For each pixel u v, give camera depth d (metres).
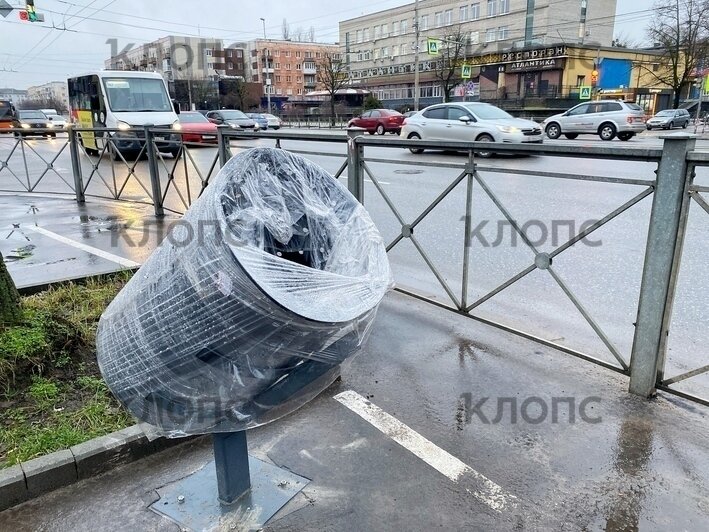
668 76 41.69
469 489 2.31
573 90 44.78
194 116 20.17
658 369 2.96
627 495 2.26
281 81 85.69
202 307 1.61
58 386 2.94
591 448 2.56
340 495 2.27
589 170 11.30
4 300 3.17
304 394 1.90
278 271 1.61
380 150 17.64
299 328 1.59
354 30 73.12
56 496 2.27
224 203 1.73
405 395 3.04
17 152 19.73
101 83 16.03
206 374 1.71
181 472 2.41
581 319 4.19
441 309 4.25
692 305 4.32
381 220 7.67
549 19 51.25
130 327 1.82
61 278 4.65
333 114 47.84
